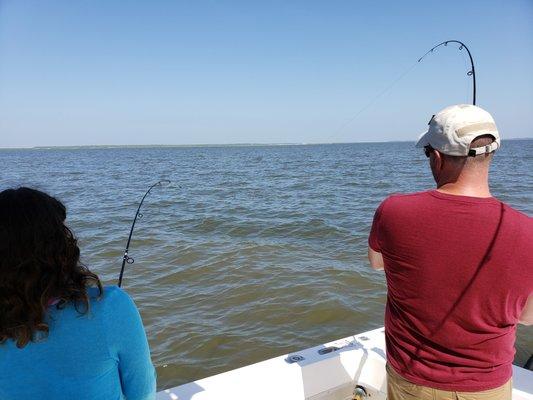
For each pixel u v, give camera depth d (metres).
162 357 4.53
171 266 7.34
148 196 17.03
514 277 1.33
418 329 1.46
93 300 1.15
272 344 4.74
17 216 1.11
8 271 1.08
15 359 1.11
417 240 1.41
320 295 5.89
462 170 1.41
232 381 2.35
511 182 18.94
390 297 1.59
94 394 1.15
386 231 1.50
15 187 1.28
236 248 8.37
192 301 5.84
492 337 1.40
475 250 1.34
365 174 25.72
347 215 11.71
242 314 5.42
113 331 1.16
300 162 43.69
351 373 2.59
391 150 85.25
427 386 1.46
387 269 1.54
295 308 5.54
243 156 68.38
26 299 1.08
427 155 1.54
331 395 2.51
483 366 1.42
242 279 6.58
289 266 7.16
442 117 1.45
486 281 1.34
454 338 1.40
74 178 27.36
